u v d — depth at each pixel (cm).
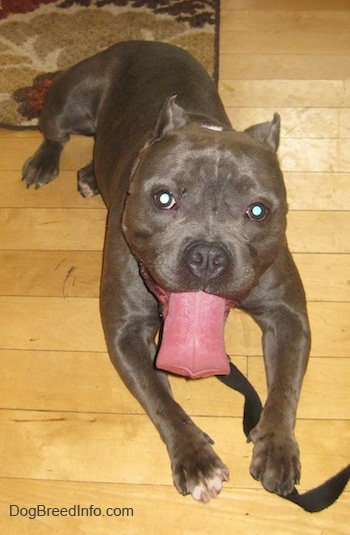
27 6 155
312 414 98
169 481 92
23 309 109
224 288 81
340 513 90
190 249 80
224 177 81
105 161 107
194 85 106
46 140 127
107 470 94
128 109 107
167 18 151
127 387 95
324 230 116
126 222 86
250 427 94
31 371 103
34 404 100
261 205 82
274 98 137
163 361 84
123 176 96
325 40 149
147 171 83
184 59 111
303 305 97
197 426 94
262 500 91
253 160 82
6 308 110
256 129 90
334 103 136
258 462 90
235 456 94
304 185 122
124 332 95
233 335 106
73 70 118
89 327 107
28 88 138
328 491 89
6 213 121
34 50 146
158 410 92
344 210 119
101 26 150
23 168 125
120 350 95
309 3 159
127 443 96
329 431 96
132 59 113
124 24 150
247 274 82
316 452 95
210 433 96
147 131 100
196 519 89
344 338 105
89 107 118
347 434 96
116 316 95
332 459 94
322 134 130
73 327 107
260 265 85
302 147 128
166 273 81
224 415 98
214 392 100
